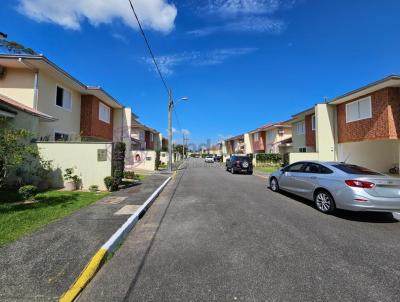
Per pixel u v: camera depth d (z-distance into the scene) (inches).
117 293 127.4
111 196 358.6
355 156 789.2
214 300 121.4
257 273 147.6
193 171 967.6
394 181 253.8
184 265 157.6
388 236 214.1
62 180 414.9
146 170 941.2
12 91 501.0
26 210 263.6
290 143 1240.8
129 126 932.6
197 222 250.2
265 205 328.2
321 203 296.5
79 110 692.7
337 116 792.3
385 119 598.9
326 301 120.6
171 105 933.8
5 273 138.7
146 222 251.6
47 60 476.7
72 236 193.6
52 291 124.3
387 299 122.7
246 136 1947.6
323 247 187.6
